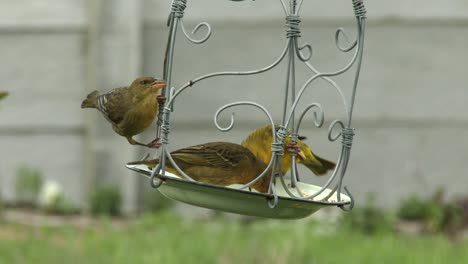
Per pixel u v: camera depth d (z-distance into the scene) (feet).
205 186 22.18
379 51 50.96
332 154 50.57
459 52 51.31
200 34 49.88
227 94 50.14
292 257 39.32
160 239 41.83
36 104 50.37
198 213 49.57
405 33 51.06
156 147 27.07
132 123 26.99
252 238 42.29
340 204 23.32
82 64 50.14
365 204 49.08
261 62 50.21
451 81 51.47
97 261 38.63
